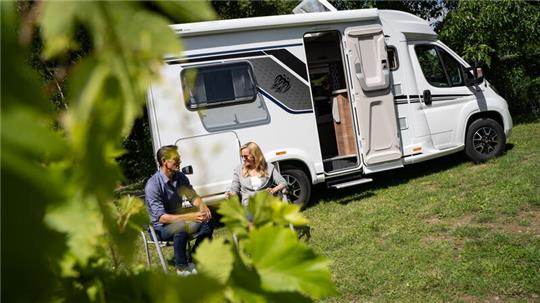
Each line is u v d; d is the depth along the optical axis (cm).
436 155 835
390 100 789
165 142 580
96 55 35
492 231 561
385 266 495
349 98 786
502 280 438
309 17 737
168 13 38
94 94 34
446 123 843
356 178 786
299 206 67
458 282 443
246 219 66
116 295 57
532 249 489
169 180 456
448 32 1212
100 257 59
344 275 485
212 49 684
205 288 48
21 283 33
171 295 47
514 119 1281
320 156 743
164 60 38
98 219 45
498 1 1145
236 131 690
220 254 53
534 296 412
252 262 57
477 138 880
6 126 31
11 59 33
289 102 726
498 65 1325
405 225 610
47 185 32
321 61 823
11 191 31
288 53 728
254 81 704
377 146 781
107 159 39
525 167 795
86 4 35
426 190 763
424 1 1453
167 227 442
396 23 821
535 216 596
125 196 73
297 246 58
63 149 33
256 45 709
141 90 37
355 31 771
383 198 747
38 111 33
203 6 38
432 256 505
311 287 57
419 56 840
